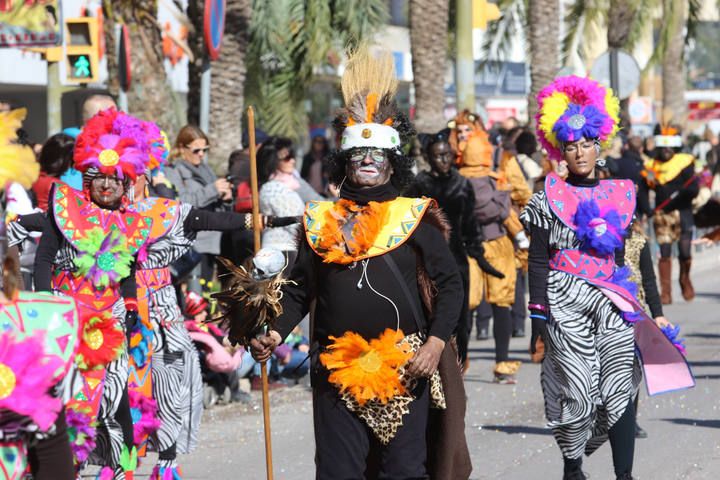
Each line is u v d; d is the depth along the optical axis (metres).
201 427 15.61
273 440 14.83
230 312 8.95
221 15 18.22
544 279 11.24
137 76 23.56
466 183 15.79
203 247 17.94
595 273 11.16
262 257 8.85
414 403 8.71
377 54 9.37
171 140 23.84
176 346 11.52
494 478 12.55
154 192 14.76
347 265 8.80
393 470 8.70
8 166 6.72
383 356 8.58
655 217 28.22
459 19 24.58
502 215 17.84
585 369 11.15
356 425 8.74
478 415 15.99
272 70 35.94
